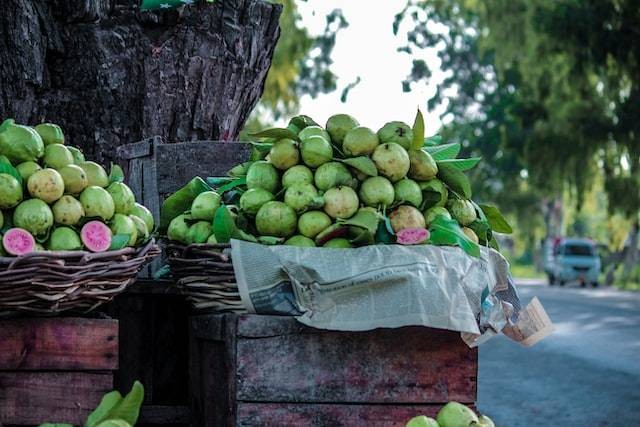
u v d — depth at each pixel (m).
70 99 5.05
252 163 3.87
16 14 4.90
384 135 3.66
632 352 12.90
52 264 3.03
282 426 3.31
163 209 3.89
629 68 27.84
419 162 3.62
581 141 29.56
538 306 3.64
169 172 4.53
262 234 3.54
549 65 29.81
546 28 28.02
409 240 3.45
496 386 9.74
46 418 3.19
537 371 10.99
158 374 4.12
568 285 41.47
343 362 3.35
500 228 4.02
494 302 3.57
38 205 3.17
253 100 5.64
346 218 3.48
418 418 2.88
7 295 3.03
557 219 58.34
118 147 4.81
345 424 3.35
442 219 3.53
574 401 8.71
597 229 72.31
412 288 3.31
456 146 3.95
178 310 4.15
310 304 3.32
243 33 5.42
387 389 3.38
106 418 2.89
